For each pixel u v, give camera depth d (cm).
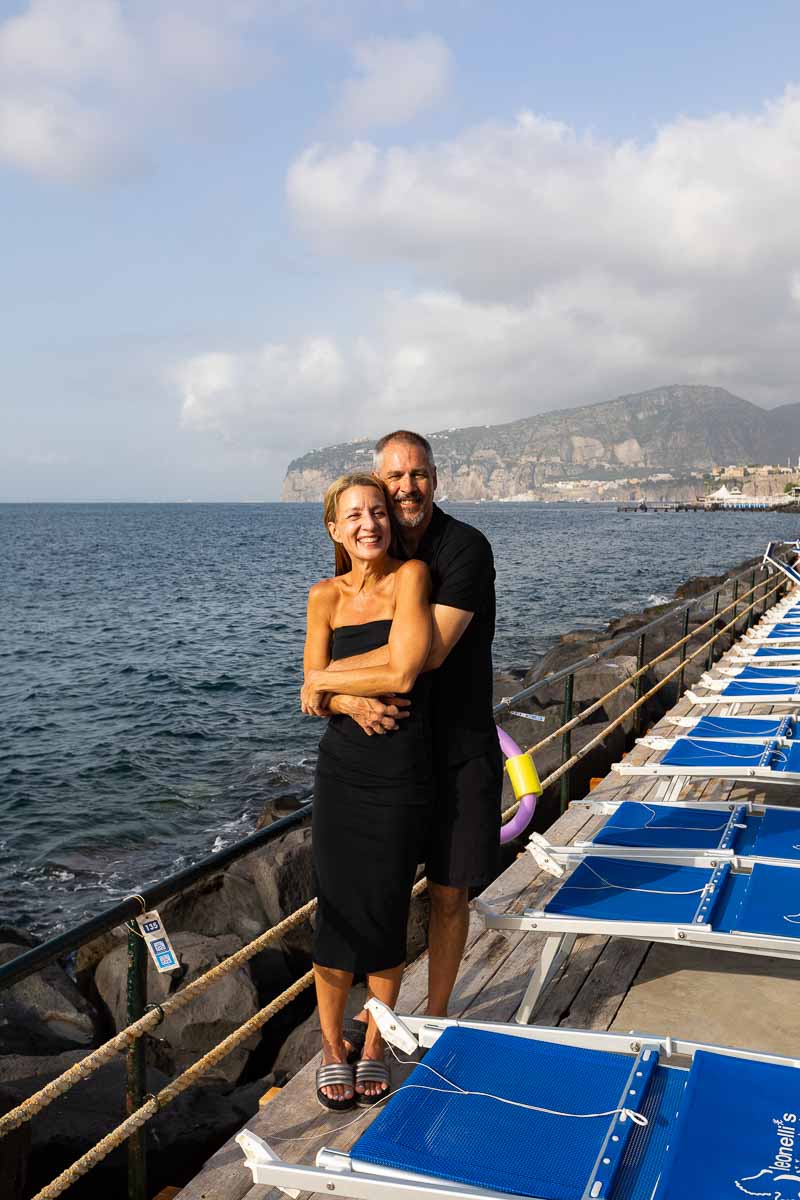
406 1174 197
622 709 1066
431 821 288
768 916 317
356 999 523
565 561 5412
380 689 263
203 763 1398
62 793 1265
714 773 498
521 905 437
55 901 916
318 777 280
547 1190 188
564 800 632
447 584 273
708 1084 213
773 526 11244
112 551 7144
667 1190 182
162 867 1002
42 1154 396
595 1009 350
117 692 1956
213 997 534
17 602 3694
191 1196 262
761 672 909
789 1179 183
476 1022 249
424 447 279
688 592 3100
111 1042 253
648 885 352
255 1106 442
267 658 2352
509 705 488
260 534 10225
